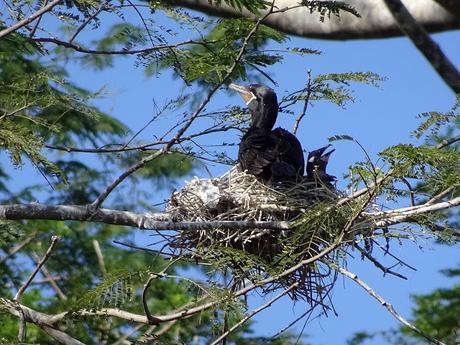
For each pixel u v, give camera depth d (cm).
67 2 1297
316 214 1234
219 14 1446
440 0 898
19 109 1291
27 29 1344
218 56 1348
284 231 1335
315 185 1409
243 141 1486
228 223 1273
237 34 1360
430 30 1215
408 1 1212
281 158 1475
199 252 1338
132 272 1234
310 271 1321
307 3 1216
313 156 1480
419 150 1138
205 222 1269
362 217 1269
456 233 1247
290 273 1309
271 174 1428
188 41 1337
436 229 1252
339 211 1234
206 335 1616
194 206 1370
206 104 1220
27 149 1209
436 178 1162
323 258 1260
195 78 1345
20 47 1498
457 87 849
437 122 1175
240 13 1424
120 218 1258
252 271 1322
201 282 1266
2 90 1348
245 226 1278
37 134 1298
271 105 1627
